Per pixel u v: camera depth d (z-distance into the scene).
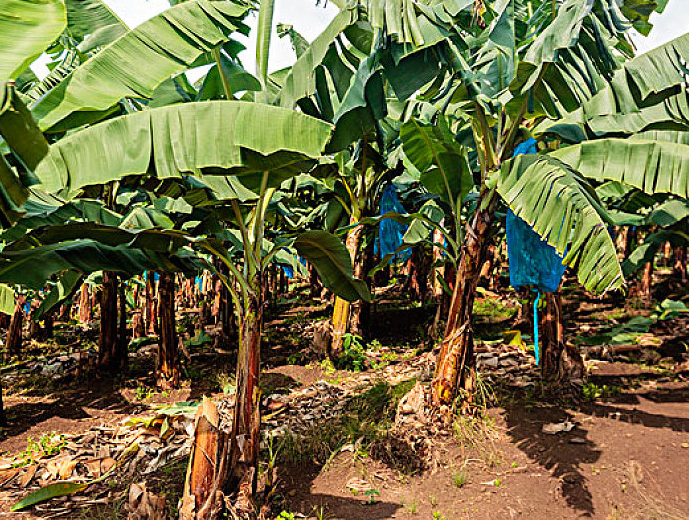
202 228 5.48
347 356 8.91
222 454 3.74
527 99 4.38
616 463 4.53
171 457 5.34
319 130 2.99
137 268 4.23
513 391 6.56
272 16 4.68
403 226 9.40
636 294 12.38
